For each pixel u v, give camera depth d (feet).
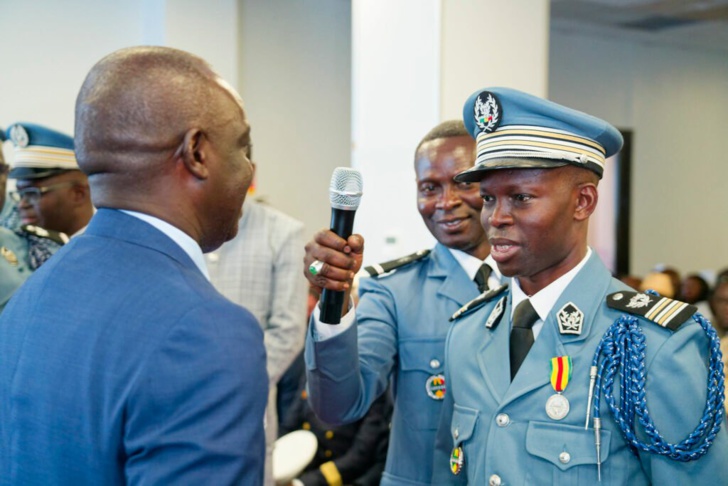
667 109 24.03
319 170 17.51
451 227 5.23
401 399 5.25
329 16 17.44
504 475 3.76
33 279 3.28
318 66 17.33
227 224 3.42
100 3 15.58
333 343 4.45
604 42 22.75
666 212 24.23
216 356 2.83
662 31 22.12
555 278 4.01
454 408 4.29
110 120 3.12
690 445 3.47
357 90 11.25
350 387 4.60
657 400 3.56
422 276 5.50
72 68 15.56
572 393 3.73
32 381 3.01
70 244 3.30
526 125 3.81
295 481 8.67
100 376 2.88
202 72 3.24
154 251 3.13
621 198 23.34
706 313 15.47
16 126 7.37
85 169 3.22
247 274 7.33
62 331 3.01
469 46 10.37
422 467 5.09
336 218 4.16
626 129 23.26
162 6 14.75
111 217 3.20
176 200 3.19
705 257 25.11
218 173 3.25
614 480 3.59
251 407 2.86
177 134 3.13
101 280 3.06
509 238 3.84
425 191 5.33
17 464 3.01
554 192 3.79
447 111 10.27
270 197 16.81
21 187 7.41
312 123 17.31
